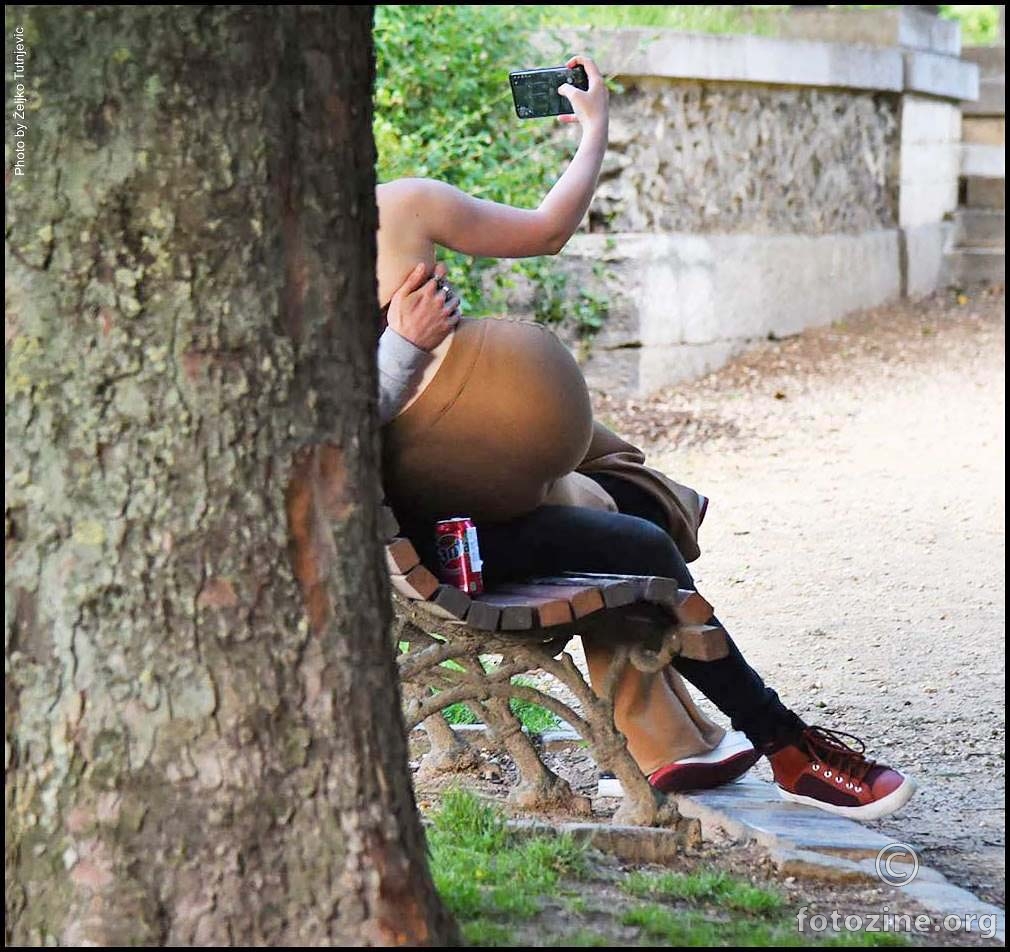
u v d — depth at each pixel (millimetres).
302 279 5406
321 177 5434
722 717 10539
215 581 5281
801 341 23922
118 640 5270
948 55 28406
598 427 8711
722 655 7535
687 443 19047
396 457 7512
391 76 18812
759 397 21250
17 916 5328
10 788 5379
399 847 5504
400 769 5641
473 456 7492
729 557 14719
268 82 5297
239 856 5289
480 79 19594
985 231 29656
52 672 5312
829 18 26625
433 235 7504
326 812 5375
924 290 27797
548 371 7418
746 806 8133
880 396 21359
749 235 22984
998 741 9961
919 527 15688
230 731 5289
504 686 7762
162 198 5211
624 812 7746
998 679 11281
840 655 11891
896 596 13484
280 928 5305
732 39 22062
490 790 8609
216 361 5266
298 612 5379
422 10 19156
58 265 5234
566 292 20719
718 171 22641
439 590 7121
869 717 10469
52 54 5215
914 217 27750
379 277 7426
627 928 6285
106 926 5238
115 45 5188
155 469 5246
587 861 7121
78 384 5246
